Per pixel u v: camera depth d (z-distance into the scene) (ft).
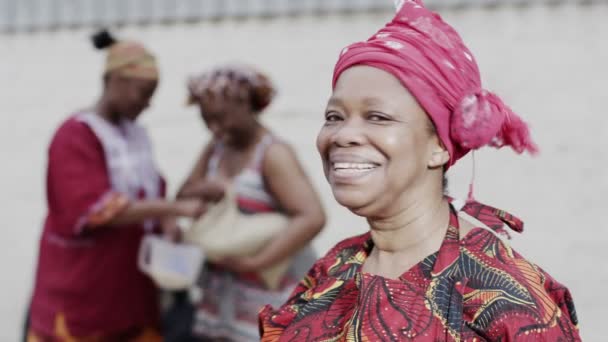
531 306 4.45
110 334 11.68
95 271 11.56
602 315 14.05
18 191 16.97
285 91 15.48
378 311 4.59
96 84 16.61
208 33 15.87
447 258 4.75
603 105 14.06
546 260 14.32
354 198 4.83
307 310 5.14
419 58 4.78
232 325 11.26
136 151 11.92
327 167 5.06
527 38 14.25
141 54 11.39
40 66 16.85
